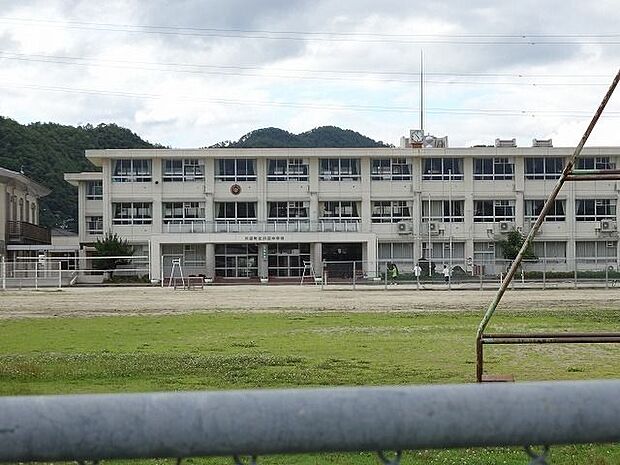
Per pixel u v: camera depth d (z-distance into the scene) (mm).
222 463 6980
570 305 31422
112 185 68250
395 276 60062
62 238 85438
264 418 1918
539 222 10625
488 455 7559
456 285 50906
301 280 61312
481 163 69062
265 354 16109
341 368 13984
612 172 10375
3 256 64375
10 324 23625
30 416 1866
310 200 68688
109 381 12328
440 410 1962
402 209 69188
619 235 68250
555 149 68125
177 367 13781
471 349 16766
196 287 51219
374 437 1946
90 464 1917
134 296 39781
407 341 18391
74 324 23562
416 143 70000
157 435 1893
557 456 7559
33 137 113375
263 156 68062
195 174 68750
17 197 73312
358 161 69062
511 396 1981
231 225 66500
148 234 68375
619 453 7680
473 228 68750
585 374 13469
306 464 7055
